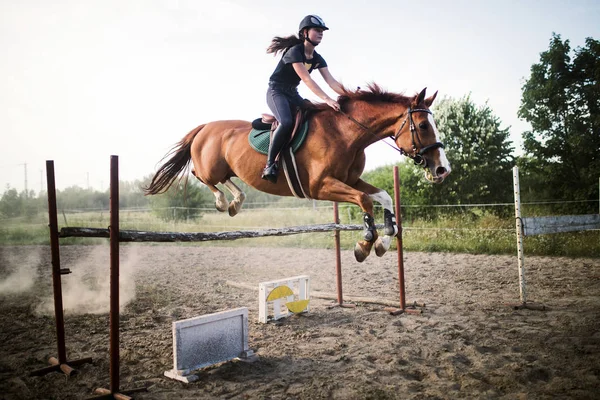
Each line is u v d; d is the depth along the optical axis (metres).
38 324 5.43
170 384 3.52
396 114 4.17
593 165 13.14
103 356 4.24
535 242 11.20
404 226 14.48
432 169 4.12
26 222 23.72
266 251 13.66
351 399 3.11
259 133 4.34
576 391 3.10
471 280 8.03
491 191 14.66
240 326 4.06
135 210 27.23
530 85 14.20
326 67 4.53
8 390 3.43
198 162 4.96
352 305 6.32
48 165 3.81
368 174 19.70
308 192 4.27
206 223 18.98
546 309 5.64
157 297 7.02
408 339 4.55
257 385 3.45
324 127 4.15
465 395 3.13
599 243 10.52
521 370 3.54
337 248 6.51
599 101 13.24
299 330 5.09
